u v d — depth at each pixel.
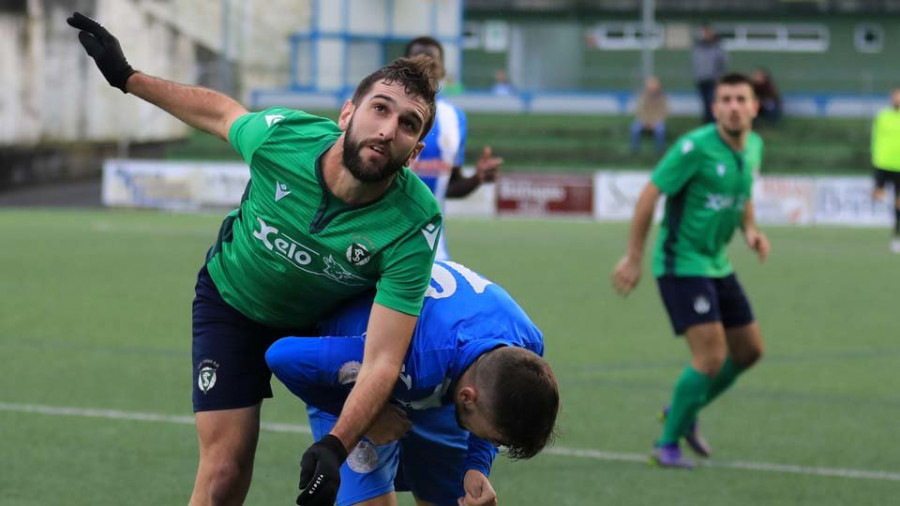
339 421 9.22
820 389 21.77
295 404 19.41
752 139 17.16
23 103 70.75
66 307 29.52
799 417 19.48
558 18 95.31
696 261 16.55
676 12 95.12
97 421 17.84
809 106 84.62
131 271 37.16
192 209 64.06
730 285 16.98
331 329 10.58
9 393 19.66
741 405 20.41
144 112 77.62
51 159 72.62
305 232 9.77
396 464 10.92
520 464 16.22
